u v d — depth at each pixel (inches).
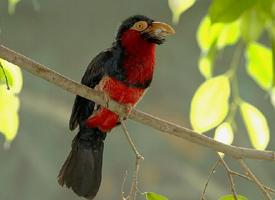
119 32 223.5
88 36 719.7
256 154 189.3
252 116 200.1
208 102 198.4
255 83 681.0
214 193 682.8
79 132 227.8
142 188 683.4
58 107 693.3
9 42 715.4
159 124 194.2
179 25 708.0
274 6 203.8
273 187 682.8
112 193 679.1
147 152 685.3
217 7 194.4
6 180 681.6
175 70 708.0
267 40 619.8
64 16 718.5
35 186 683.4
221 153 190.2
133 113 197.9
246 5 194.5
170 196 682.2
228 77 199.6
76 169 226.4
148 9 713.6
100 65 218.7
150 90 705.6
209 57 213.8
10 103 195.8
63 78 183.8
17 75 194.1
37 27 717.9
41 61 715.4
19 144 684.1
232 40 214.7
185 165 690.8
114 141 681.6
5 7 713.0
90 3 714.8
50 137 689.6
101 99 195.8
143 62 217.9
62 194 684.7
